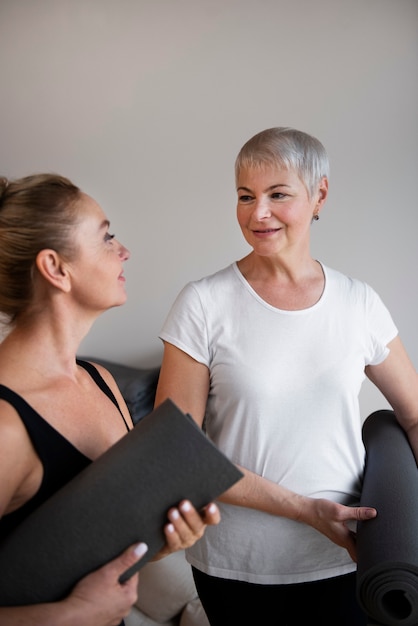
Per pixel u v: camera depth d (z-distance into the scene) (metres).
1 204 1.06
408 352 2.83
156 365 3.32
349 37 2.71
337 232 2.85
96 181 3.29
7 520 1.00
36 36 3.28
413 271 2.77
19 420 0.99
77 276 1.07
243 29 2.88
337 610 1.55
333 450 1.53
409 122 2.69
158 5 3.01
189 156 3.08
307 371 1.50
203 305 1.53
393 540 1.33
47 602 0.96
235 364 1.50
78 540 0.96
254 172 1.47
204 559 1.57
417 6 2.60
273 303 1.52
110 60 3.15
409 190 2.73
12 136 3.43
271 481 1.49
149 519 0.97
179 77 3.03
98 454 1.11
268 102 2.89
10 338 1.09
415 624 1.32
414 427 1.71
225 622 1.59
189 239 3.16
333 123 2.79
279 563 1.52
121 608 0.97
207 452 0.97
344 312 1.54
